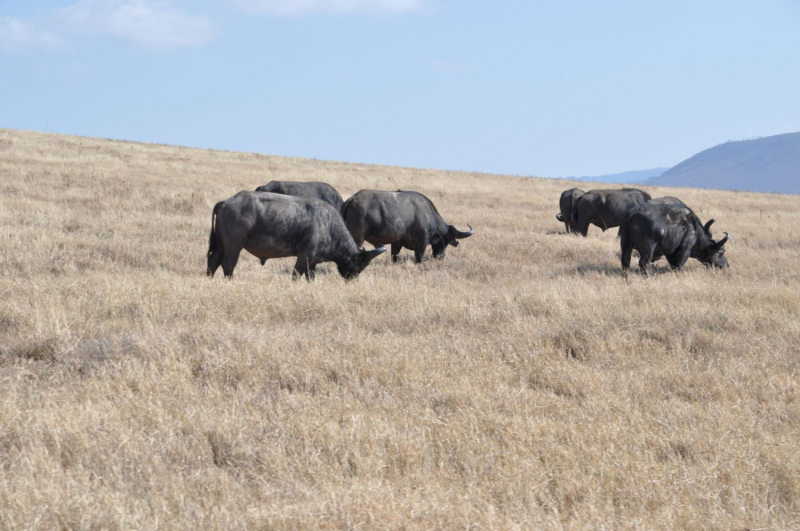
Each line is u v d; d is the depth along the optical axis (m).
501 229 47.94
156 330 16.52
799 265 34.66
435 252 34.44
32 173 62.78
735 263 35.53
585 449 10.79
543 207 66.94
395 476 9.87
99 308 18.48
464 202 66.88
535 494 9.45
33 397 12.14
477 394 13.30
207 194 56.97
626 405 13.03
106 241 31.58
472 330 18.73
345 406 12.41
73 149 93.31
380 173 95.56
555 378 14.76
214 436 10.87
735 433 11.73
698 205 73.31
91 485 9.15
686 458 10.91
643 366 15.92
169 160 92.50
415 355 15.63
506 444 11.13
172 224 40.66
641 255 31.44
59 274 24.30
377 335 17.56
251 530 8.16
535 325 19.05
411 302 21.06
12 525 7.94
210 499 8.90
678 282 26.97
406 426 11.55
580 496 9.51
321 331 17.64
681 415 12.62
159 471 9.68
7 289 19.45
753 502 9.38
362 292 21.98
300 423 11.34
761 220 61.62
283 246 25.75
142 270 26.55
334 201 39.12
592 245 39.12
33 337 15.52
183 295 19.78
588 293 23.52
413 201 32.66
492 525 8.30
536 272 30.62
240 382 13.82
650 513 8.99
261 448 10.58
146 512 8.51
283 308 19.77
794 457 10.66
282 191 38.03
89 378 13.48
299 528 8.21
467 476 9.87
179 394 12.83
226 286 21.17
